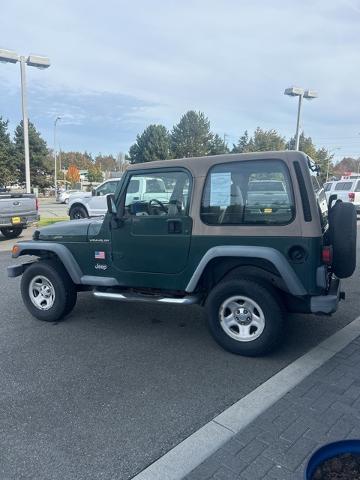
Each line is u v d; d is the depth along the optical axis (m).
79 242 4.89
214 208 4.11
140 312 5.55
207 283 4.40
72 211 16.09
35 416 3.08
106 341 4.54
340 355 4.08
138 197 4.52
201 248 4.18
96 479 2.44
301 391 3.38
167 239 4.34
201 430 2.87
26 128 16.34
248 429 2.86
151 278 4.52
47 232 5.12
